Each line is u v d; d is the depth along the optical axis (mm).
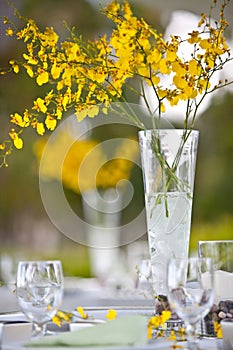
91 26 6367
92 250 5129
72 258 5176
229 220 6566
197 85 1800
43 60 1875
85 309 2121
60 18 6359
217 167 6816
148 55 1816
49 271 1549
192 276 1442
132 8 6055
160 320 1503
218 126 6770
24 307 1543
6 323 1722
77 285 3730
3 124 6574
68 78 1864
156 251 1834
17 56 6566
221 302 1726
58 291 1553
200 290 1434
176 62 1793
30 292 1535
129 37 1831
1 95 6527
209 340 1682
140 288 3098
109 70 1861
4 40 6461
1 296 3100
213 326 1730
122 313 2023
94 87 1897
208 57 1789
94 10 6367
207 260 1440
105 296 3107
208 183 6801
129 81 5020
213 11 5859
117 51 1845
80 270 4961
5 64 6602
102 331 1433
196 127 6746
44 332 1572
